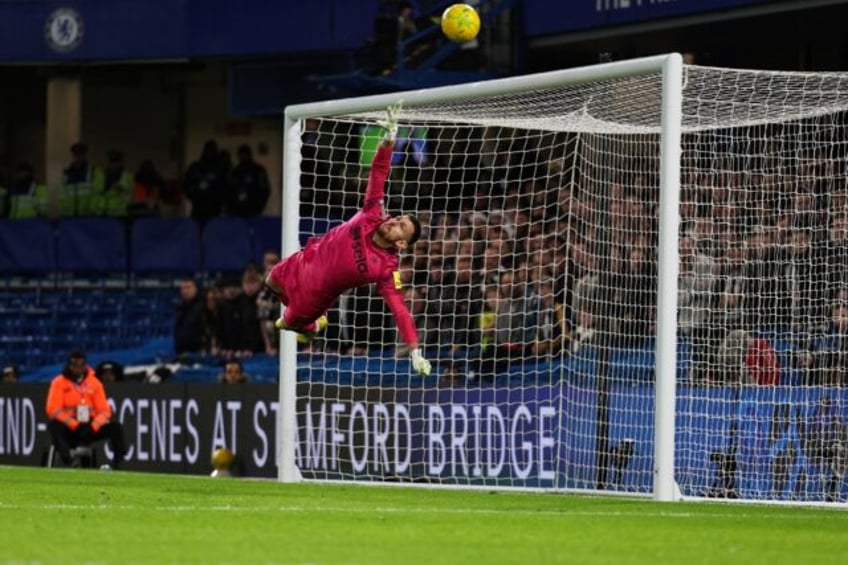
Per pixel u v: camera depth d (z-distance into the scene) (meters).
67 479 26.72
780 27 37.94
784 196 29.09
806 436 26.09
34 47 49.75
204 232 47.72
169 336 46.53
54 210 52.66
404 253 35.25
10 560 12.73
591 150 31.36
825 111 25.69
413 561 13.08
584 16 39.75
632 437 28.02
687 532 16.33
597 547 14.56
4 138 60.78
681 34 39.22
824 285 28.14
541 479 30.52
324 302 21.16
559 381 29.89
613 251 30.31
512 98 25.75
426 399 32.72
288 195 27.64
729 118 26.25
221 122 56.88
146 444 38.31
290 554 13.41
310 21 44.88
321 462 34.19
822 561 13.87
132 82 57.41
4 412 40.84
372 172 20.33
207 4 47.12
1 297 49.66
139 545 14.00
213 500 20.09
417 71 42.94
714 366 27.78
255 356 41.75
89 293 48.69
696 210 29.59
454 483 32.00
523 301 34.16
